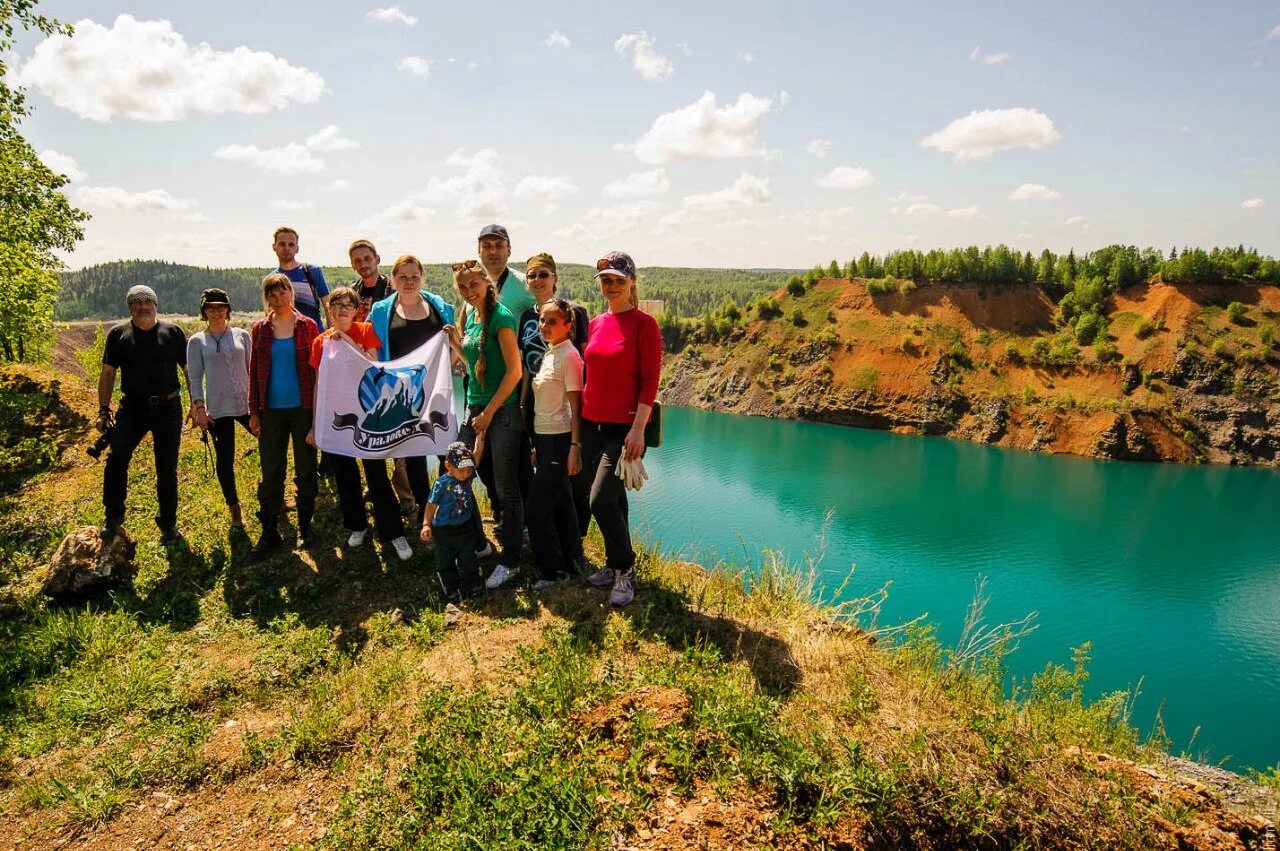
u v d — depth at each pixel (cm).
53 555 620
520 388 531
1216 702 3009
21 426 973
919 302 13512
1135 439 9519
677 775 305
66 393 1105
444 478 495
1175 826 310
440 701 372
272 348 579
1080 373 11094
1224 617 4062
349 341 561
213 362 620
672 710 339
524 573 545
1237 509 6912
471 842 278
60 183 1950
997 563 4984
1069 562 5059
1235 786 442
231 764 364
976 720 345
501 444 503
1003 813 300
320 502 707
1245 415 9681
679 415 12800
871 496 6956
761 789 297
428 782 313
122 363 598
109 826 331
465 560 502
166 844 317
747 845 270
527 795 293
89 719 409
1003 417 10656
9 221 1550
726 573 578
